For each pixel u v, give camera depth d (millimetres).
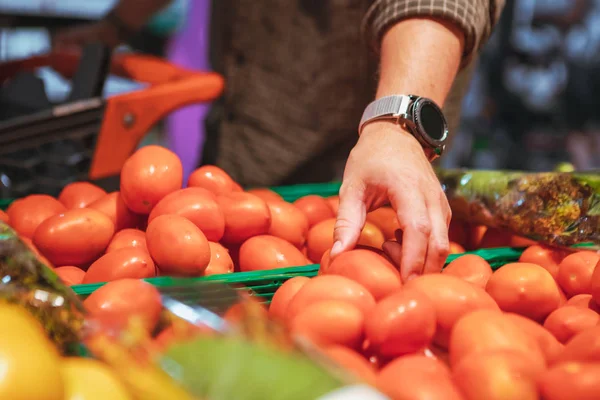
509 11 2953
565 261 934
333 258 843
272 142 1780
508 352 603
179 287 645
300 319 663
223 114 1854
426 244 837
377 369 663
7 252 611
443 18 1062
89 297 700
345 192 901
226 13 1760
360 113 1690
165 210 987
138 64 1806
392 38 1076
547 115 3053
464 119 3102
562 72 3016
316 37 1623
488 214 1104
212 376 490
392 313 654
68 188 1177
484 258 1013
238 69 1788
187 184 1148
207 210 983
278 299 800
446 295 718
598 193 998
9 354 463
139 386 505
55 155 1423
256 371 490
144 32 2865
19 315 517
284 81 1713
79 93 1499
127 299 662
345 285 723
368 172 892
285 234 1086
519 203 1054
